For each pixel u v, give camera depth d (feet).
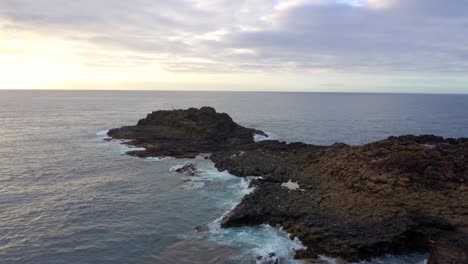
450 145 156.04
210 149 206.28
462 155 129.39
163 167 168.25
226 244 89.71
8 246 87.66
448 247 81.92
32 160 180.96
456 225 88.89
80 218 105.50
